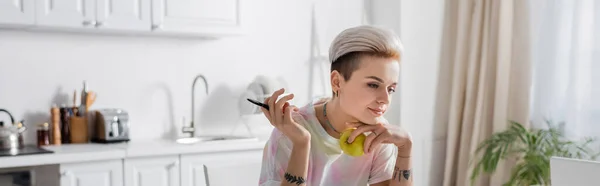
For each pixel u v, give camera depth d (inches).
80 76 139.5
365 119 54.3
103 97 141.9
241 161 136.1
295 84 163.3
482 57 157.6
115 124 136.0
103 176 121.6
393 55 52.7
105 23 127.6
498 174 154.4
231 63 155.9
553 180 57.7
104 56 141.9
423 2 163.3
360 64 52.6
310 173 59.9
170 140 144.5
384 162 61.0
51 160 115.3
